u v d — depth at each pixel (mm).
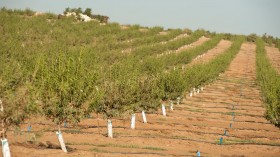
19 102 16062
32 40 55312
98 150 19719
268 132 29547
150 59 45125
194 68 44625
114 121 29203
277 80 30047
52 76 17844
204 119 32969
